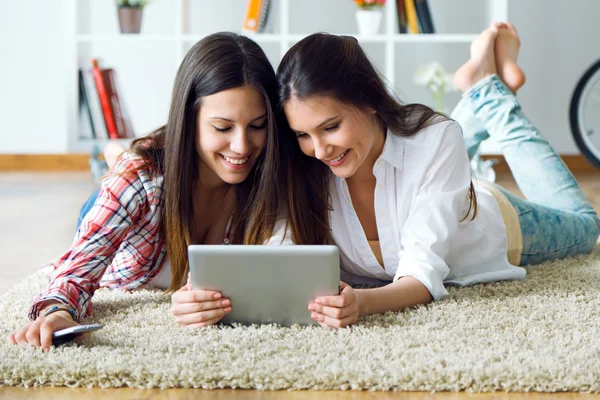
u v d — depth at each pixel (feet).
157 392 4.02
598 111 15.17
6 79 15.40
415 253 5.34
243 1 15.38
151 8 15.38
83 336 4.59
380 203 5.57
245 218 5.56
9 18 15.28
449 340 4.51
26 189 12.73
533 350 4.34
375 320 4.95
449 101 15.34
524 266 6.70
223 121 4.98
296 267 4.71
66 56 14.21
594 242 7.29
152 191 5.36
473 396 3.93
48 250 8.07
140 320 5.06
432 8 15.29
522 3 15.21
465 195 5.55
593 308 5.22
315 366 4.16
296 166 5.42
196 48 5.09
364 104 5.02
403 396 3.93
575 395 3.93
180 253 5.47
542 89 15.40
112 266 5.79
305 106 4.85
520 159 7.47
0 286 6.51
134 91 15.47
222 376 4.06
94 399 3.94
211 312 4.82
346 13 15.31
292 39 13.76
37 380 4.14
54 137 15.52
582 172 14.99
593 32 15.25
